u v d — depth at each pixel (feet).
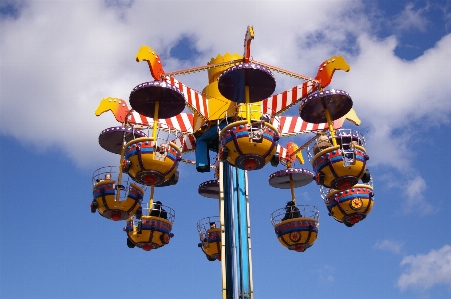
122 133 66.13
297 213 68.39
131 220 68.74
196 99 64.90
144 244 67.56
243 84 56.54
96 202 64.69
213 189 79.15
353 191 65.51
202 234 73.61
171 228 69.56
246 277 58.39
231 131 54.54
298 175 75.05
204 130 67.67
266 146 54.24
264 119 57.82
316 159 58.65
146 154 55.26
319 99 58.44
